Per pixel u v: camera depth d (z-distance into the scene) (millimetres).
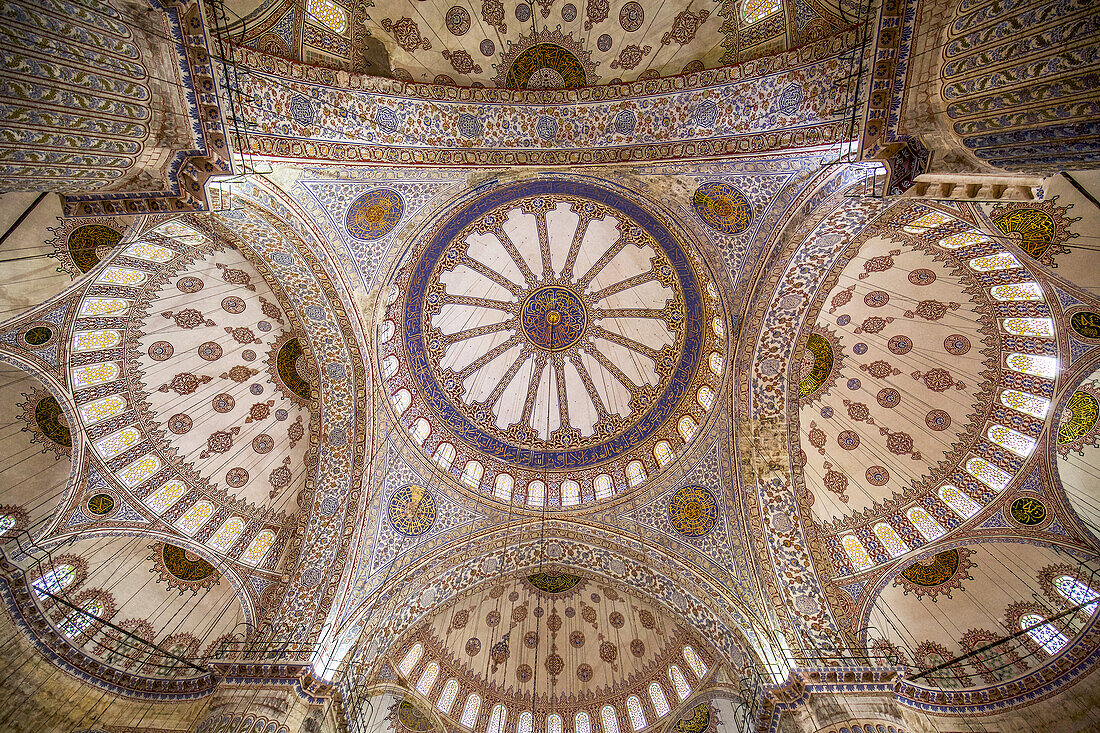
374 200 8367
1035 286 8484
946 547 9398
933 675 8867
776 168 7734
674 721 10664
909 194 6012
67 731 8164
